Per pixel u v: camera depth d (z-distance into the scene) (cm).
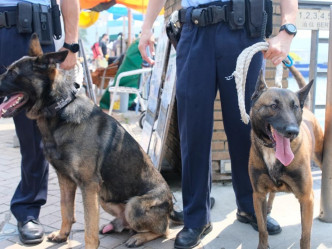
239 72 254
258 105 256
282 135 235
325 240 297
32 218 312
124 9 1420
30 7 283
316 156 346
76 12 304
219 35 277
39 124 281
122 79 973
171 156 515
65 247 296
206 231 311
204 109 287
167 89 400
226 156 425
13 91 267
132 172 297
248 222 332
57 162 279
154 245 299
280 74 281
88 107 286
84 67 693
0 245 298
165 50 437
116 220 320
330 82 317
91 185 274
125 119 879
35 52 277
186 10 288
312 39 470
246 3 271
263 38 285
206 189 298
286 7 276
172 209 322
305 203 259
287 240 302
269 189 274
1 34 287
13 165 527
